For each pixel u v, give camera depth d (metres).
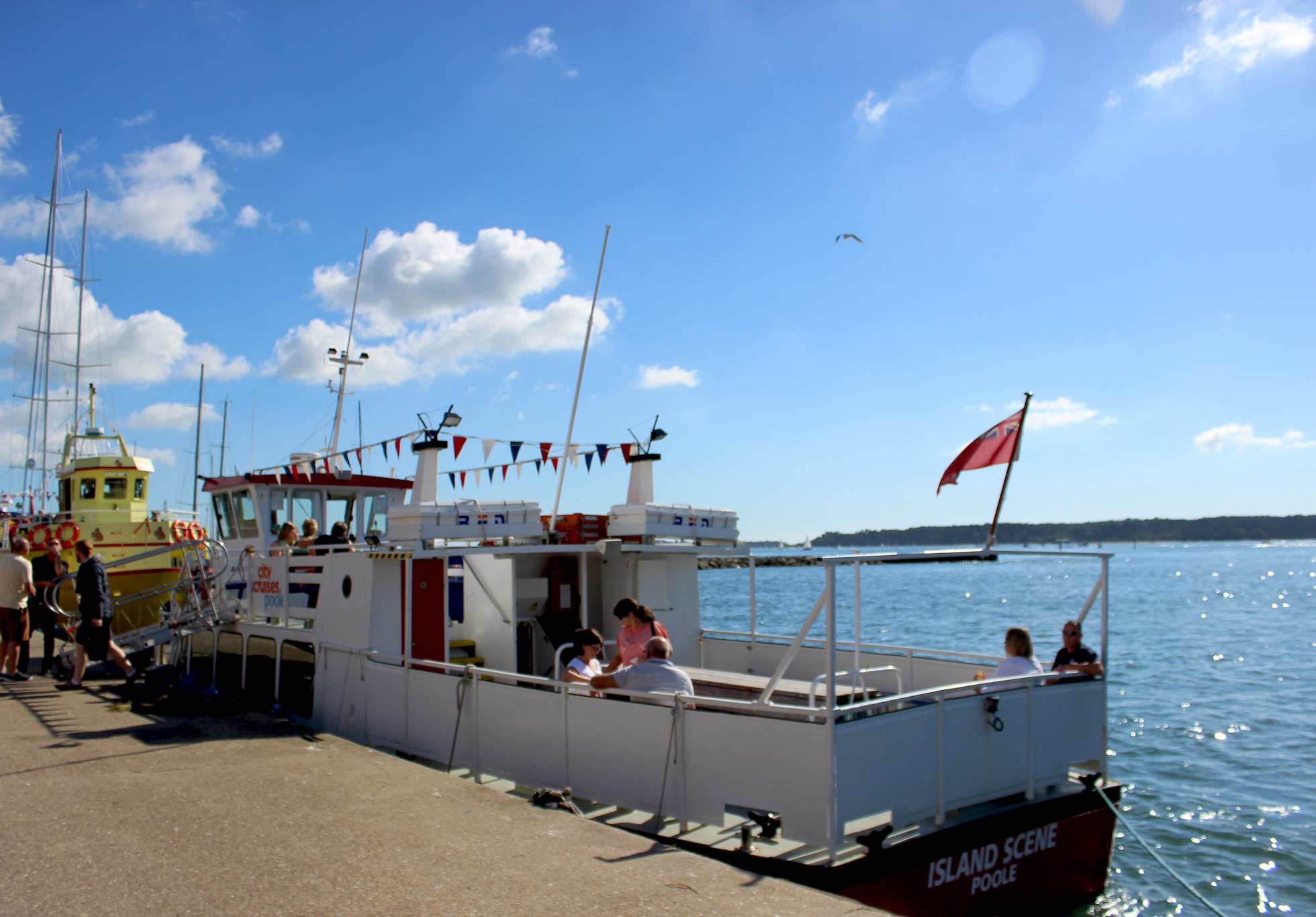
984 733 6.47
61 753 7.79
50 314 31.08
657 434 10.85
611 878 4.88
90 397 23.77
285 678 10.87
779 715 5.80
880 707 5.86
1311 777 12.62
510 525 9.39
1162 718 16.91
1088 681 7.31
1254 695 19.39
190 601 12.21
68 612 19.61
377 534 11.26
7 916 4.20
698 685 8.53
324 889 4.61
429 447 9.81
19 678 12.30
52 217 31.36
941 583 89.12
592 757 6.85
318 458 12.16
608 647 10.38
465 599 10.70
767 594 69.31
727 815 6.73
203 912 4.28
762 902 4.62
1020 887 6.59
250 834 5.48
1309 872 9.12
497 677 7.71
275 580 11.36
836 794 5.47
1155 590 66.75
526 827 5.75
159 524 20.78
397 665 8.88
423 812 6.01
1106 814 7.25
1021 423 7.31
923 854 5.95
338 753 7.78
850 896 5.55
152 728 8.93
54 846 5.22
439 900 4.50
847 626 37.88
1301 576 89.19
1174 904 8.40
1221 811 11.10
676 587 10.99
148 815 5.85
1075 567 132.12
